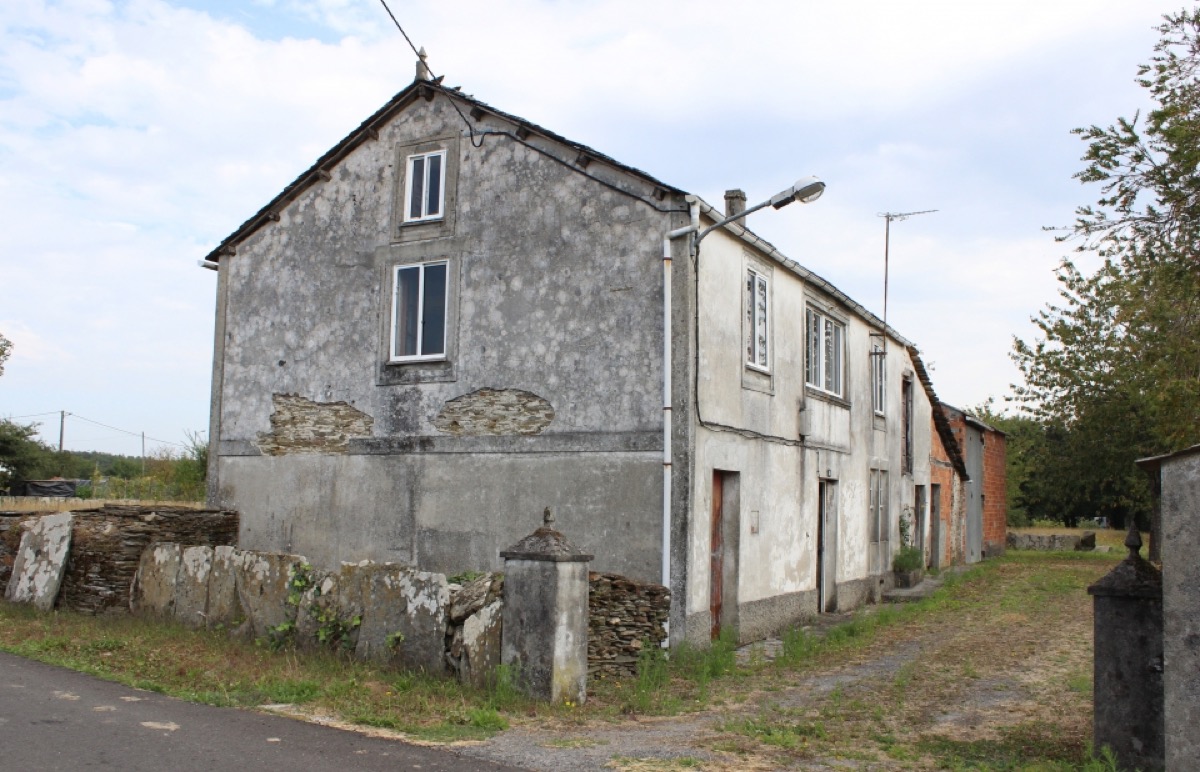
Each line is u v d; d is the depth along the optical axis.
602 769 7.15
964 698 10.28
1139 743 6.88
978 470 33.25
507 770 6.99
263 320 16.11
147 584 13.47
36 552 14.45
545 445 13.44
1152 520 30.42
